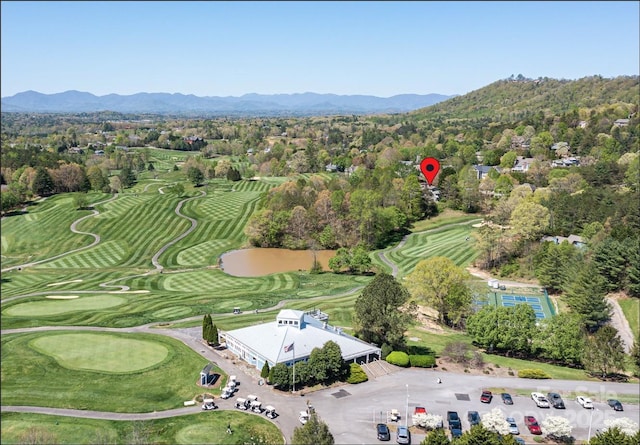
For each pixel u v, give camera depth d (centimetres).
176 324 9331
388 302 8006
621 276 10812
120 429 5831
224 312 10219
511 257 13238
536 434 5956
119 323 9344
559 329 8088
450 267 9781
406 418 6228
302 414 6091
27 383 6831
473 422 6109
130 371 7269
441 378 7388
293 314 7975
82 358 7656
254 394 6750
